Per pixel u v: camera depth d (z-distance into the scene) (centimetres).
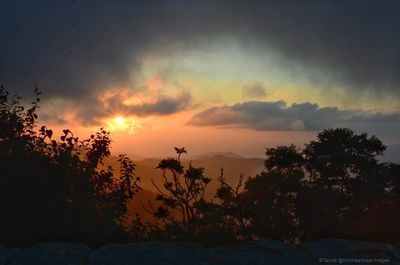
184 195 1460
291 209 2075
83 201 835
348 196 2381
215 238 896
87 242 802
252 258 655
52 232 801
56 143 877
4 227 788
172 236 866
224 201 1650
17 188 802
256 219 1684
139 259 639
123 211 901
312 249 700
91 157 903
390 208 1855
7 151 841
